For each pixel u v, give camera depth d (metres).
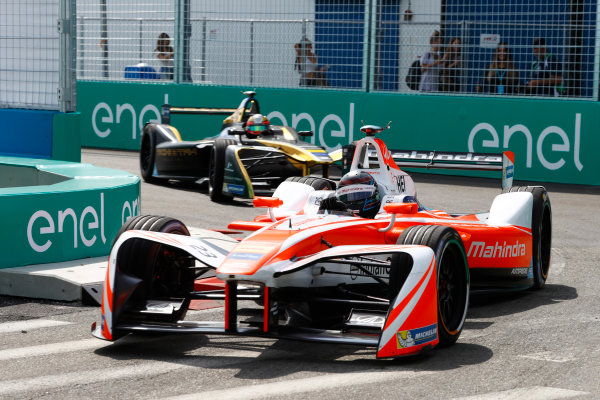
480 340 13.50
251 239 13.15
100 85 46.03
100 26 45.88
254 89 41.97
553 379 11.30
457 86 38.22
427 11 38.94
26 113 28.75
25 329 14.20
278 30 41.66
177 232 14.12
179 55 43.72
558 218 27.73
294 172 30.41
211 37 43.31
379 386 10.94
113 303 12.69
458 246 13.27
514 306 16.27
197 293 13.81
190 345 13.20
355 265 13.74
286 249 12.56
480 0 37.72
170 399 10.48
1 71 29.59
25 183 23.06
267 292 12.10
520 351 12.78
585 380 11.27
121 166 38.69
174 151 32.94
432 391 10.73
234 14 43.25
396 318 11.80
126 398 10.55
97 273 16.98
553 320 14.97
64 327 14.33
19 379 11.39
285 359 12.34
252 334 12.09
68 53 28.12
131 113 45.25
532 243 17.55
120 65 45.84
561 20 36.56
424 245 12.69
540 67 36.75
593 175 35.53
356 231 14.05
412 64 39.00
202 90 43.28
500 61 37.31
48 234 17.83
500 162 19.33
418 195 32.16
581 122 35.50
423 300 12.05
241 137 32.06
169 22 44.56
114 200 19.38
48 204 17.80
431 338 12.20
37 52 28.75
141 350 12.90
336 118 40.16
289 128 32.91
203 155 32.00
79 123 28.56
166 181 35.66
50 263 17.86
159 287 13.90
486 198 31.56
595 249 22.64
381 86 39.66
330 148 40.44
